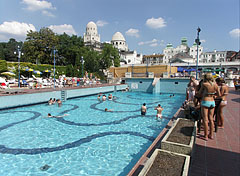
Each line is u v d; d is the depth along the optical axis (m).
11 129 8.77
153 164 3.00
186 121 5.56
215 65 45.59
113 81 32.19
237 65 43.16
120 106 15.59
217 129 5.40
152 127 9.41
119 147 6.70
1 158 5.76
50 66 36.12
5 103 12.70
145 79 27.94
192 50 85.06
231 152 3.98
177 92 25.38
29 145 6.84
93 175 4.77
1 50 61.91
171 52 89.88
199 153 3.94
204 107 4.60
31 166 5.27
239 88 19.30
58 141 7.29
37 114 11.93
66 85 25.58
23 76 28.42
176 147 3.48
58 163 5.46
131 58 84.19
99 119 10.98
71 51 47.97
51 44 42.19
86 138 7.65
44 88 20.27
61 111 13.05
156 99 20.23
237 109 9.12
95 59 47.12
